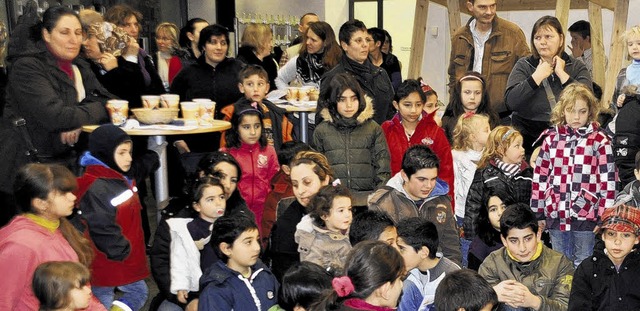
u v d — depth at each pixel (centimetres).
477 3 458
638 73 420
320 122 405
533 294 297
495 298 246
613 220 294
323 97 398
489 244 350
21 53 358
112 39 448
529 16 847
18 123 356
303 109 478
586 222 365
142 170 359
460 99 438
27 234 276
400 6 1001
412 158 329
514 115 435
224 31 492
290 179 361
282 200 356
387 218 292
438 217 338
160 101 405
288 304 259
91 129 356
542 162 373
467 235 382
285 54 699
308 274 259
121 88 440
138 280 331
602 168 362
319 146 394
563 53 426
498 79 464
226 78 496
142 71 470
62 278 258
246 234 287
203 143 473
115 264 319
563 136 369
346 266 232
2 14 525
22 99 354
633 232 290
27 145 360
